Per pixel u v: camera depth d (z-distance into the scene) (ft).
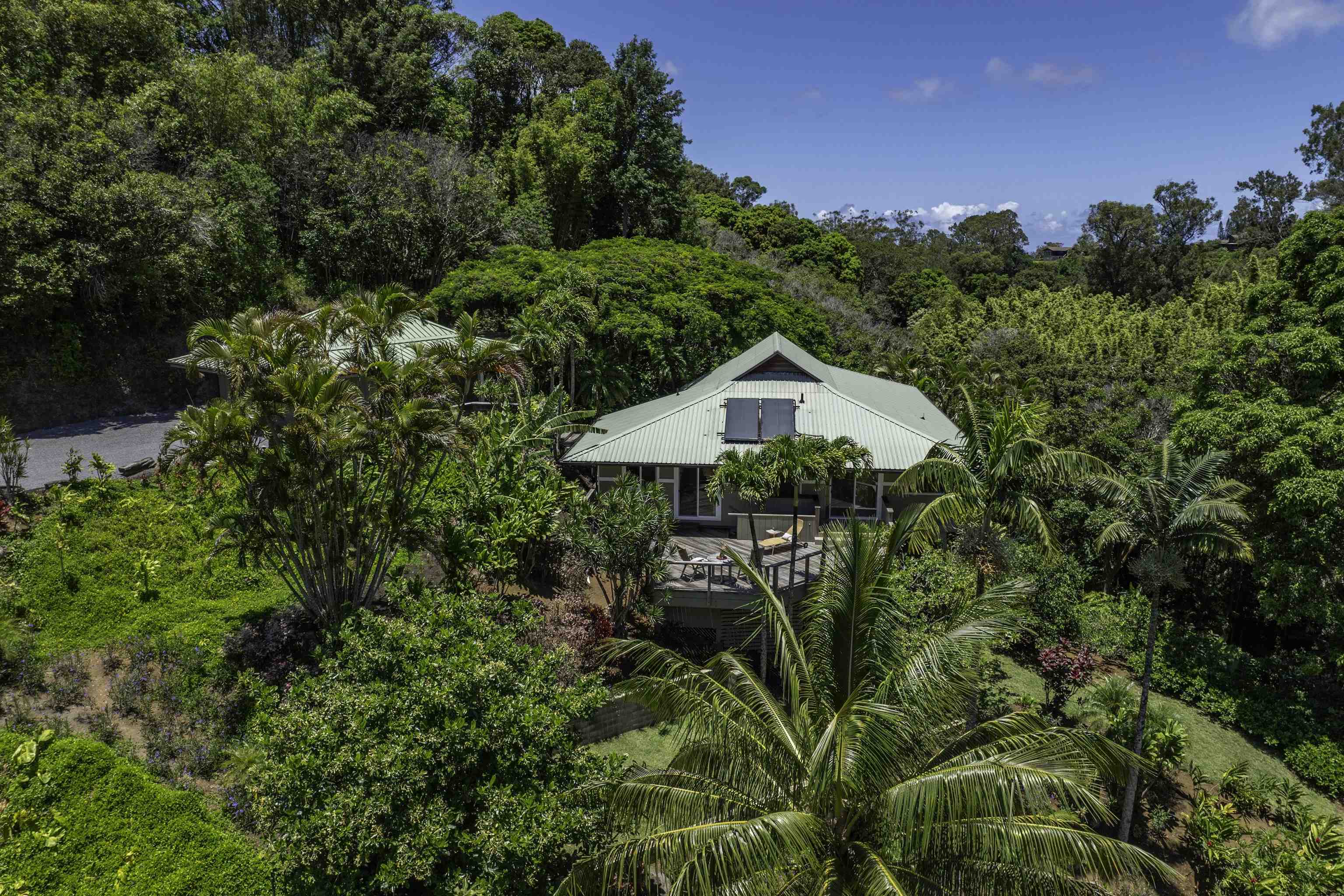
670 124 188.03
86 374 101.35
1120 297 294.87
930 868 33.91
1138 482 62.69
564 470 97.81
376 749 40.81
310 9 159.02
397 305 66.03
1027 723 37.29
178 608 63.26
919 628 64.90
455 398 66.49
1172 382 137.28
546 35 216.95
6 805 41.60
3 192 87.15
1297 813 60.29
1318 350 71.72
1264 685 79.51
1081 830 33.86
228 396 96.63
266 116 125.49
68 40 110.63
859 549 40.68
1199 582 96.32
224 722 52.24
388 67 154.40
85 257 93.50
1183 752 65.67
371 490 65.21
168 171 115.44
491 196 140.87
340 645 56.54
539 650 50.62
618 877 33.04
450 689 42.73
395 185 130.41
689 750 38.04
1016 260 433.89
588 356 112.88
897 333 194.59
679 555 77.71
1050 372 142.10
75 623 59.16
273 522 57.98
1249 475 76.64
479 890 37.24
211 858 41.75
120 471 77.41
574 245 178.19
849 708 32.81
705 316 123.75
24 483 74.08
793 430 88.94
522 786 41.93
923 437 88.17
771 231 282.56
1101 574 102.42
